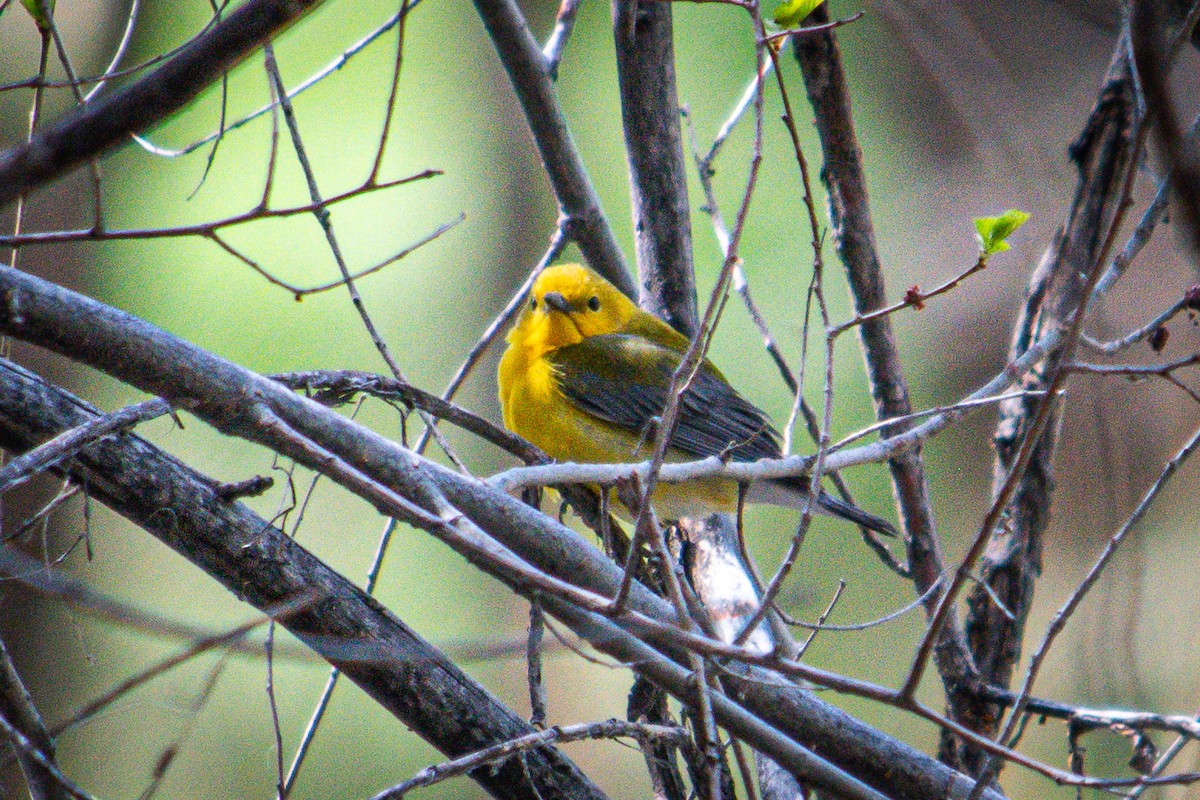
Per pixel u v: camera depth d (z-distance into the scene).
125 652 14.56
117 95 3.94
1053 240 9.13
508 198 22.59
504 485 5.77
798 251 18.94
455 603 17.39
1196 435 6.11
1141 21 3.03
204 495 6.03
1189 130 6.29
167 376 5.20
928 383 19.50
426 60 22.44
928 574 8.96
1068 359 4.71
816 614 15.65
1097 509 14.86
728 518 9.93
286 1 4.12
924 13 9.84
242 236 19.08
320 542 17.12
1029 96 11.71
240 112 19.73
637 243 10.48
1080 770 7.49
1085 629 9.05
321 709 6.56
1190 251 3.09
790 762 6.21
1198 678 12.31
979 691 8.30
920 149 19.83
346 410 16.89
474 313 21.89
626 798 15.38
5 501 11.60
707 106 19.92
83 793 5.06
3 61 17.86
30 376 5.95
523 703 16.23
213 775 14.80
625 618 4.54
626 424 11.17
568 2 9.70
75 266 17.77
